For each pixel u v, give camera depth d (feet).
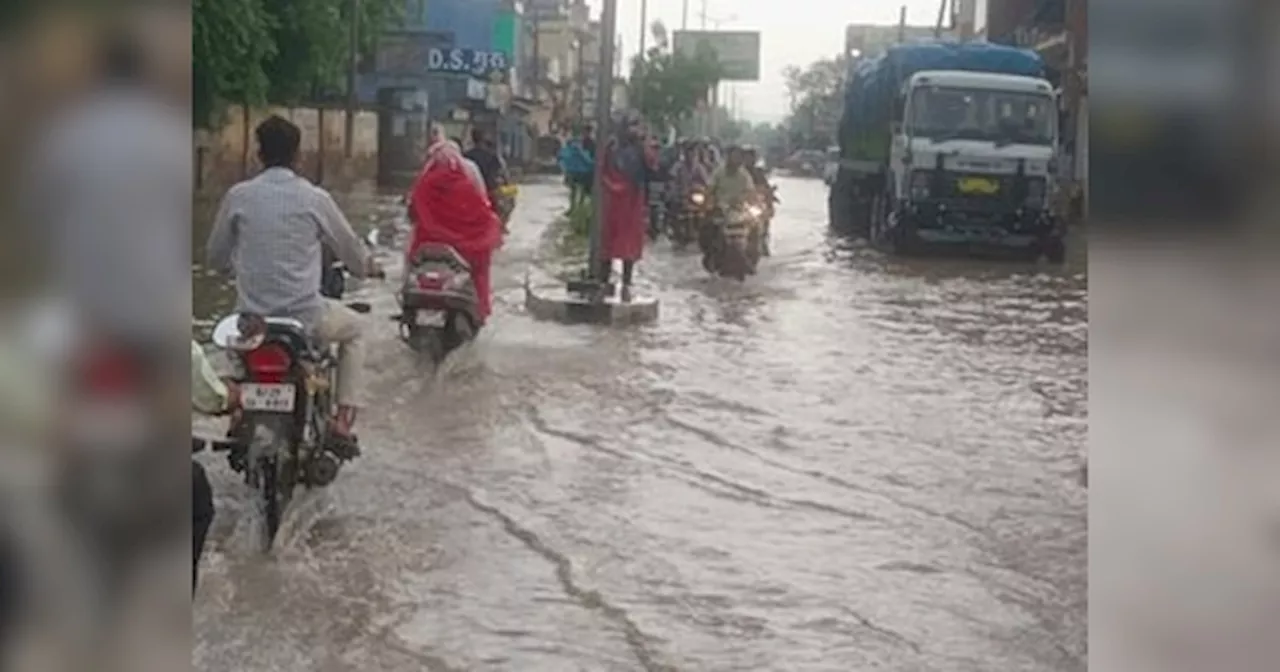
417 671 16.79
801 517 24.04
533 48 250.37
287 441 21.04
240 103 82.23
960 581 20.81
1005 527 23.76
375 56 145.89
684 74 236.43
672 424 31.30
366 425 29.58
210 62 70.90
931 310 54.80
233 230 22.82
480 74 157.38
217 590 19.13
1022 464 28.50
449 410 31.60
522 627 18.34
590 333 44.55
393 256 64.64
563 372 37.04
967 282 66.23
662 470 27.02
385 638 17.75
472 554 21.22
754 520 23.75
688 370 38.32
